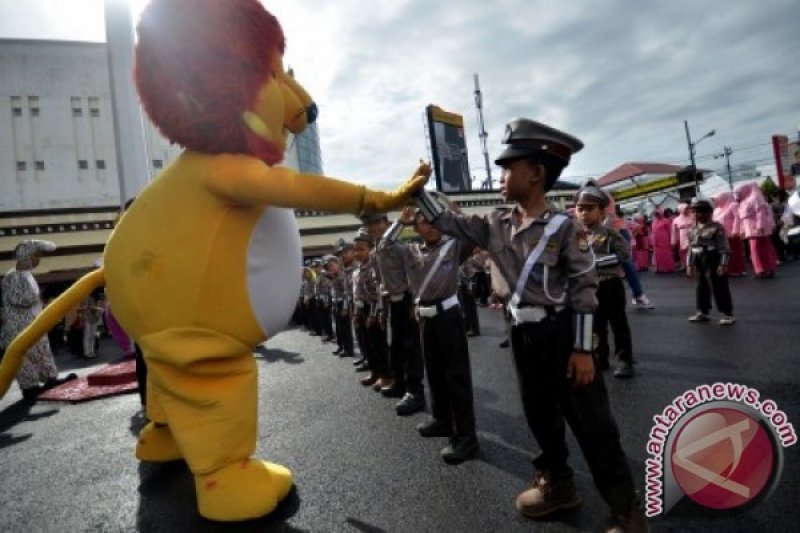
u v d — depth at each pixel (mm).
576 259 2088
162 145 28391
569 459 2963
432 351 3555
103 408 5441
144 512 2854
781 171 19188
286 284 2699
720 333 5801
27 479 3510
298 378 6312
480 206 22750
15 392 7020
